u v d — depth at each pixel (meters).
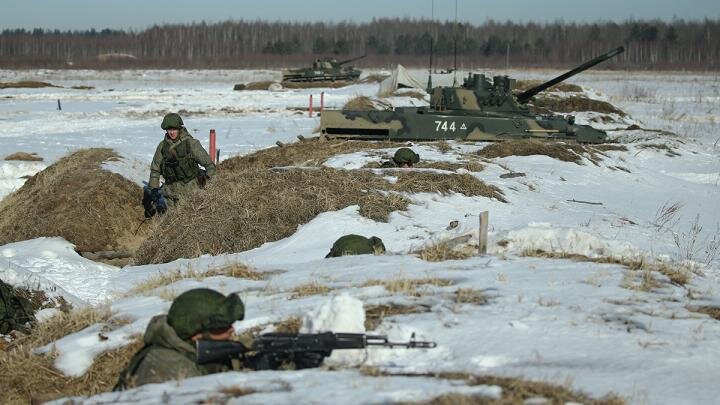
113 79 141.75
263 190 23.55
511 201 25.89
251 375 8.76
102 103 77.94
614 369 9.01
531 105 66.25
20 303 15.32
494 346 9.69
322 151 35.50
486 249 15.49
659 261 15.32
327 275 13.81
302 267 14.98
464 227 21.83
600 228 23.12
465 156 32.56
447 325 10.47
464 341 9.88
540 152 35.12
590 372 8.88
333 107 72.88
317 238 20.80
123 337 11.69
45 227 25.98
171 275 15.66
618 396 8.04
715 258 20.17
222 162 36.38
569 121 39.19
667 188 33.31
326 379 8.55
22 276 16.33
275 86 101.00
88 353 11.43
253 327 10.93
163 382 9.04
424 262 14.55
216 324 9.38
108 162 29.94
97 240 25.95
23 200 28.42
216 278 14.52
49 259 21.22
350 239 16.38
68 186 27.73
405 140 37.75
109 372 11.03
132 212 27.55
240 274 14.73
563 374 8.77
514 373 8.70
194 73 172.88
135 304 13.44
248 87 102.88
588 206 27.30
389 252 16.39
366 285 12.74
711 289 13.12
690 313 11.36
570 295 12.02
